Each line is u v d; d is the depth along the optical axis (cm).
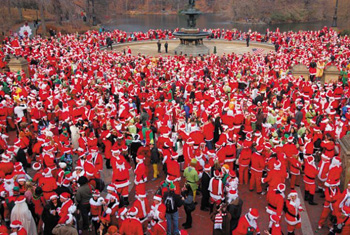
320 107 1795
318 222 1027
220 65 3303
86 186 947
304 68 2689
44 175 977
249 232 796
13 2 5819
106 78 2620
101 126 1574
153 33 5788
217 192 1007
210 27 9400
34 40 4200
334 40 4644
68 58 3125
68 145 1333
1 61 2950
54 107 1800
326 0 10181
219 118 1527
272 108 1628
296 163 1167
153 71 2961
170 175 1047
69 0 6097
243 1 10000
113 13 12519
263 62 3375
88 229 978
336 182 962
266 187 1215
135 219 803
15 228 768
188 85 2175
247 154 1205
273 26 9425
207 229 1009
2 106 1697
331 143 1216
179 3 13612
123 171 1073
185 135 1331
